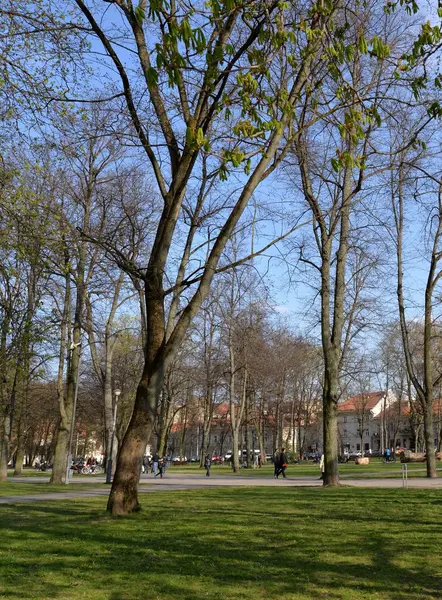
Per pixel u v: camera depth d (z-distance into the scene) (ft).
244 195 41.34
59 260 55.88
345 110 41.01
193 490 69.21
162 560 27.04
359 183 50.06
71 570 25.04
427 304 94.68
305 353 186.09
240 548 29.84
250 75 31.48
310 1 38.45
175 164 44.21
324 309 73.97
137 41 43.60
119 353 151.12
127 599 21.09
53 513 43.42
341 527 36.47
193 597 21.34
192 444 348.59
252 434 257.34
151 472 156.04
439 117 37.93
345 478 95.09
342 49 35.06
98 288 83.46
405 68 34.94
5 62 45.21
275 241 44.83
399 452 237.86
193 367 169.17
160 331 42.57
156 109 43.91
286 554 28.45
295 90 39.88
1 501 55.01
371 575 24.50
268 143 40.34
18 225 48.62
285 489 68.33
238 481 97.55
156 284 42.96
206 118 40.83
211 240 58.03
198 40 27.20
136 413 41.96
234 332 146.30
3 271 53.93
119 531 34.42
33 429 230.48
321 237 74.84
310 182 71.77
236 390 176.04
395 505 47.93
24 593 21.53
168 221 43.60
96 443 311.88
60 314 87.86
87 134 49.01
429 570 25.36
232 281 137.28
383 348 182.70
